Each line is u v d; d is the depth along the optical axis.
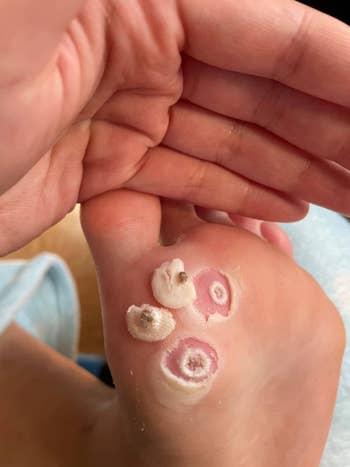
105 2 0.15
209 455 0.18
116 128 0.18
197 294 0.17
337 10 0.33
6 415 0.24
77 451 0.22
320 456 0.21
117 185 0.19
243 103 0.18
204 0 0.15
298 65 0.16
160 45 0.16
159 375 0.16
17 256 0.32
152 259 0.18
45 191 0.18
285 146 0.19
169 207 0.20
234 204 0.20
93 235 0.18
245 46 0.16
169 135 0.19
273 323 0.18
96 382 0.25
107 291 0.18
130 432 0.18
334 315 0.20
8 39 0.13
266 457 0.20
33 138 0.15
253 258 0.18
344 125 0.17
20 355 0.26
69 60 0.15
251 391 0.18
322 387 0.20
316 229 0.30
